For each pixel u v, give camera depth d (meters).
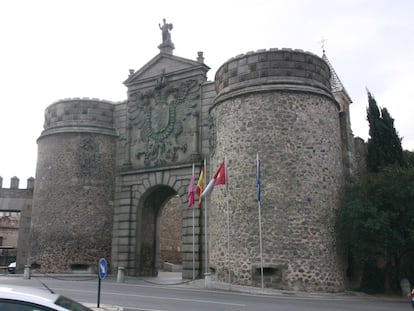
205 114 27.67
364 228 21.36
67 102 31.64
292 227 21.64
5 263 52.69
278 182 22.20
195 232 26.23
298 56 23.97
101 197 30.25
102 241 29.73
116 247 29.42
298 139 22.78
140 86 30.97
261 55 24.05
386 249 22.33
